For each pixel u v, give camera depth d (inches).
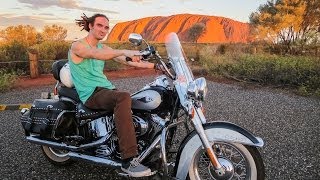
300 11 681.0
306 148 168.2
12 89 348.2
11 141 183.6
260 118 224.8
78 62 124.9
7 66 432.8
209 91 325.4
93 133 127.1
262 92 321.4
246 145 110.0
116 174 140.4
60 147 131.4
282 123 212.7
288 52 628.7
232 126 110.7
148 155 118.4
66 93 135.4
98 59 120.2
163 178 116.1
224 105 263.6
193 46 617.3
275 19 698.8
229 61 455.8
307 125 208.1
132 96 122.6
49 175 141.6
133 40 109.0
